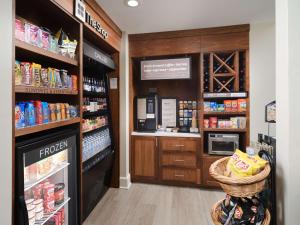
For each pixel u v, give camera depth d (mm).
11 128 1113
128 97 3160
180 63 3037
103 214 2379
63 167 1728
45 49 1477
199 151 3008
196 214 2379
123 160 3074
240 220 1177
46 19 1798
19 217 1169
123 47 3023
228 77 3057
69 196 1834
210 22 2703
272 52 2773
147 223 2211
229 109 2916
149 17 2531
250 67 2826
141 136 3193
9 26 1090
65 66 1913
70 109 1829
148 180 3201
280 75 1252
